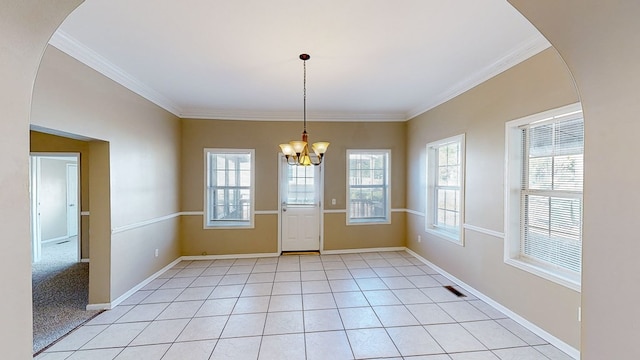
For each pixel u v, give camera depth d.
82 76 2.64
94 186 3.03
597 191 1.07
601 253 1.06
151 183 3.87
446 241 3.96
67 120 2.48
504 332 2.55
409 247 5.19
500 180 2.94
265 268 4.38
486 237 3.16
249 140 4.97
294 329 2.62
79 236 4.83
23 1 0.93
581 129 2.25
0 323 0.93
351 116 5.15
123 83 3.24
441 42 2.50
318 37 2.41
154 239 3.96
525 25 2.23
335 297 3.31
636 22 0.89
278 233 5.06
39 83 2.23
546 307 2.41
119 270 3.19
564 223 2.38
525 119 2.62
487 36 2.40
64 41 2.38
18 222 0.99
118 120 3.16
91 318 2.84
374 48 2.61
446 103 3.94
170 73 3.19
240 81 3.45
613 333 1.01
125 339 2.47
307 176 5.24
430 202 4.50
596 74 1.05
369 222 5.28
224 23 2.19
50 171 6.25
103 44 2.52
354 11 2.04
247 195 5.09
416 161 4.87
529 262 2.70
